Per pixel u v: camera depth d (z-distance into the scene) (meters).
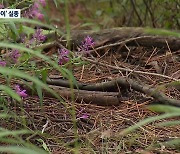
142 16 8.76
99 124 5.07
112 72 6.29
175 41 6.70
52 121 5.07
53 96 5.49
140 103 5.50
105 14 9.52
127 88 5.70
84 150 4.49
